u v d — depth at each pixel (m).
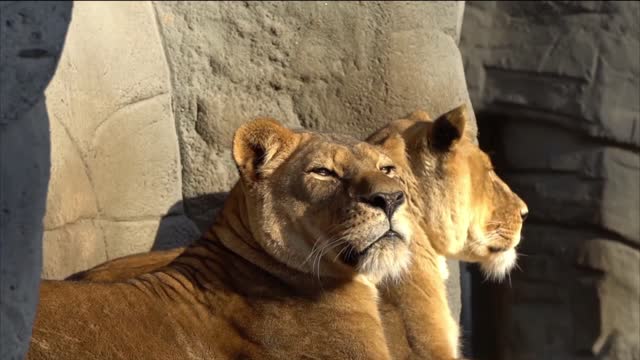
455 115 10.16
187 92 11.27
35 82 6.32
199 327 8.30
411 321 9.74
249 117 11.43
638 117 13.33
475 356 14.84
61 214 9.62
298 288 8.51
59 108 9.60
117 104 10.47
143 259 9.88
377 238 8.27
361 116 11.59
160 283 8.39
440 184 10.26
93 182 10.15
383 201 8.28
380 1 11.59
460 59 12.01
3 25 6.19
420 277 9.98
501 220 10.63
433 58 11.73
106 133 10.31
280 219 8.48
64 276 9.70
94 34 10.27
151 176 10.88
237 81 11.41
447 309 10.18
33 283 6.28
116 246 10.53
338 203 8.34
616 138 13.42
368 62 11.59
